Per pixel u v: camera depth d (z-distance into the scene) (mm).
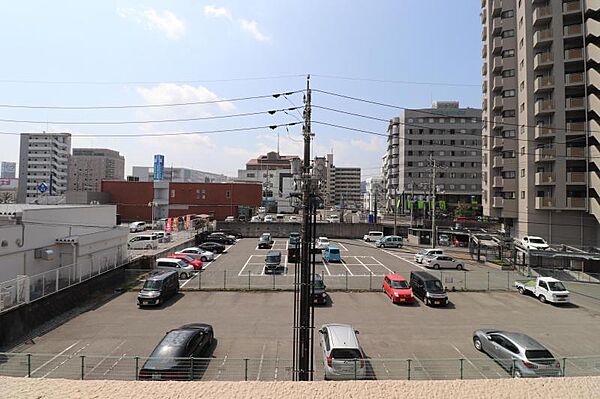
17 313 16422
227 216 66875
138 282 26938
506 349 13625
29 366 11461
